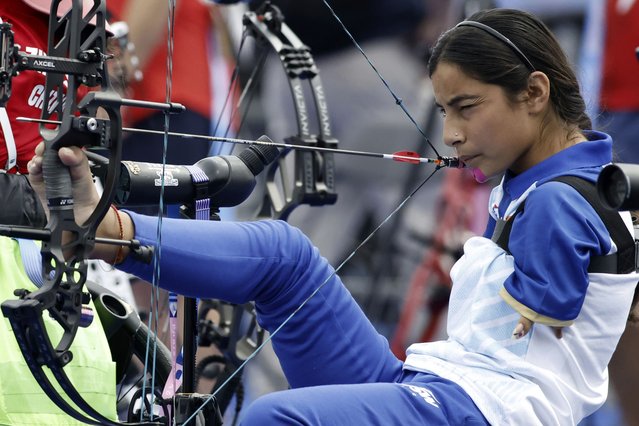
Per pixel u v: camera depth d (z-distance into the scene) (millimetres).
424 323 21562
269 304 11328
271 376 20438
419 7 21844
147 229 10367
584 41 21703
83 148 10000
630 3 21344
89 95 9305
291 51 15617
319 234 21891
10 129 11758
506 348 10430
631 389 20375
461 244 21484
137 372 15039
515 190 10812
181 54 19547
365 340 11578
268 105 21016
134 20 19156
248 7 20562
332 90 22062
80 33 9398
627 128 21516
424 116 21922
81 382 11195
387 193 21984
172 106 9672
